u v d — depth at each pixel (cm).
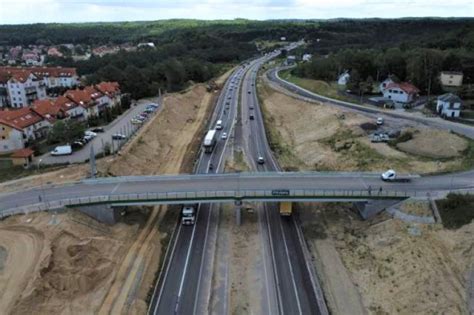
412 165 7475
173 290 5138
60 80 15412
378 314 4759
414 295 4803
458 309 4503
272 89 15362
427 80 13075
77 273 5000
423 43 19562
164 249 5928
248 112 13038
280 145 10119
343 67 16100
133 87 14100
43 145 8762
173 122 11650
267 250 5953
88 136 9138
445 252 5188
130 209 6731
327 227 6506
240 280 5384
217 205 7175
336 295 5100
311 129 10769
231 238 6244
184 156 9369
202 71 17925
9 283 4572
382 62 15025
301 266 5622
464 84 13962
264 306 4928
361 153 8406
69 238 5472
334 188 6438
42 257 4941
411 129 9075
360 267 5544
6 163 7769
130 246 5850
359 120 10100
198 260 5712
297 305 4931
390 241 5694
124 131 9912
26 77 13200
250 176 7012
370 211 6366
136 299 4872
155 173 8375
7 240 5272
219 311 4841
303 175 7031
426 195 6169
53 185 6712
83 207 6072
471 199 5825
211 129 11338
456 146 7906
